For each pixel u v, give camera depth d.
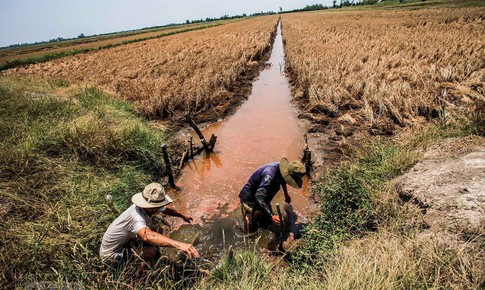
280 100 12.04
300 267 3.76
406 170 5.00
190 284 3.69
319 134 8.31
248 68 18.33
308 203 5.37
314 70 13.05
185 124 9.90
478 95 7.94
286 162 4.33
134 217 3.37
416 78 10.27
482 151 4.67
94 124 6.65
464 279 2.68
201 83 12.38
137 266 3.59
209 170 6.93
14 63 31.94
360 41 21.12
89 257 3.84
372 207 4.30
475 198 3.64
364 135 7.76
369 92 9.69
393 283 2.74
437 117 7.61
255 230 4.76
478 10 38.91
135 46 37.81
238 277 3.46
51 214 4.36
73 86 12.05
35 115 7.35
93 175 5.62
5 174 5.00
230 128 9.45
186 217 4.29
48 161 5.50
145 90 11.63
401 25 31.92
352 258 3.19
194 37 42.78
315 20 58.19
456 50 13.77
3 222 4.06
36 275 3.45
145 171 6.50
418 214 3.83
